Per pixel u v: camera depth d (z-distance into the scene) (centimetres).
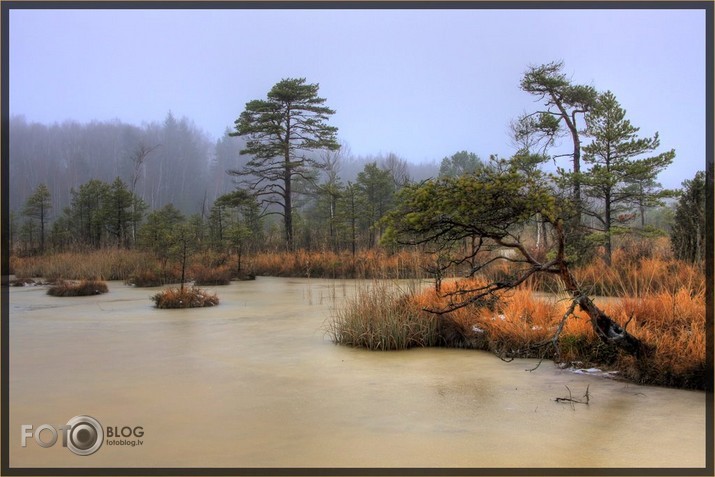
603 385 562
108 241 3388
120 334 869
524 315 770
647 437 411
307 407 486
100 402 500
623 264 1395
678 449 387
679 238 1261
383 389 546
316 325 952
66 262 2358
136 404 494
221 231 2909
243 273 2142
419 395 525
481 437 412
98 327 940
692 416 460
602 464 360
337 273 2127
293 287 1756
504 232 621
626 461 365
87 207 3806
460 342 766
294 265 2383
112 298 1447
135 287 1812
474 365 655
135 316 1078
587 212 1184
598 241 1396
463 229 618
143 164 8838
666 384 555
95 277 2117
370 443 399
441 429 429
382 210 3594
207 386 556
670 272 1122
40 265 2534
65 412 470
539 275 1182
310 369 634
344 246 2958
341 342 791
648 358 577
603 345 641
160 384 564
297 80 2980
